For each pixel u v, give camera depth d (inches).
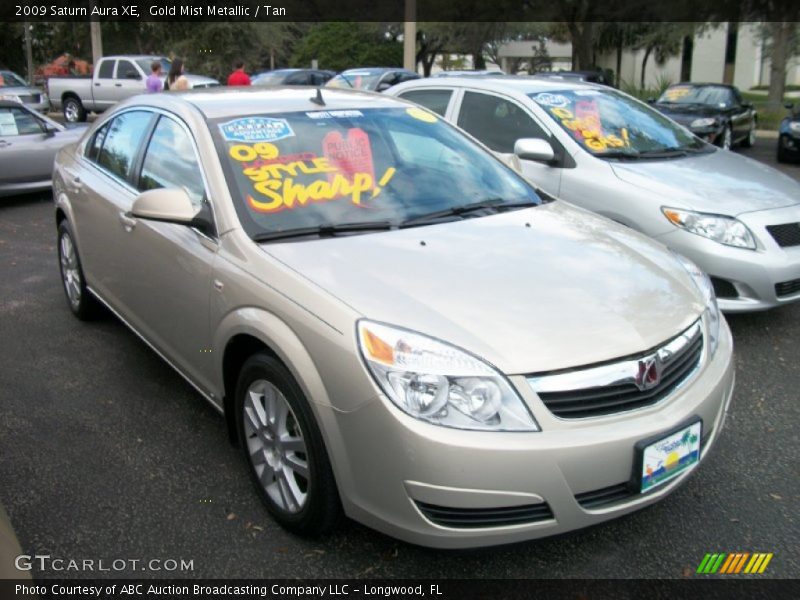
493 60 1727.4
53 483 131.9
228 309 121.9
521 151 211.6
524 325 103.0
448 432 94.3
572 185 219.6
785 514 122.7
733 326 207.5
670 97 631.2
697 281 131.0
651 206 200.8
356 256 119.0
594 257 126.1
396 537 100.7
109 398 164.4
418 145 155.6
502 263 119.5
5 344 194.2
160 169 153.3
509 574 109.7
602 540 117.0
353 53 1601.9
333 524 111.0
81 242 191.2
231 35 1291.8
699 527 119.7
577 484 97.1
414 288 109.3
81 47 1266.0
